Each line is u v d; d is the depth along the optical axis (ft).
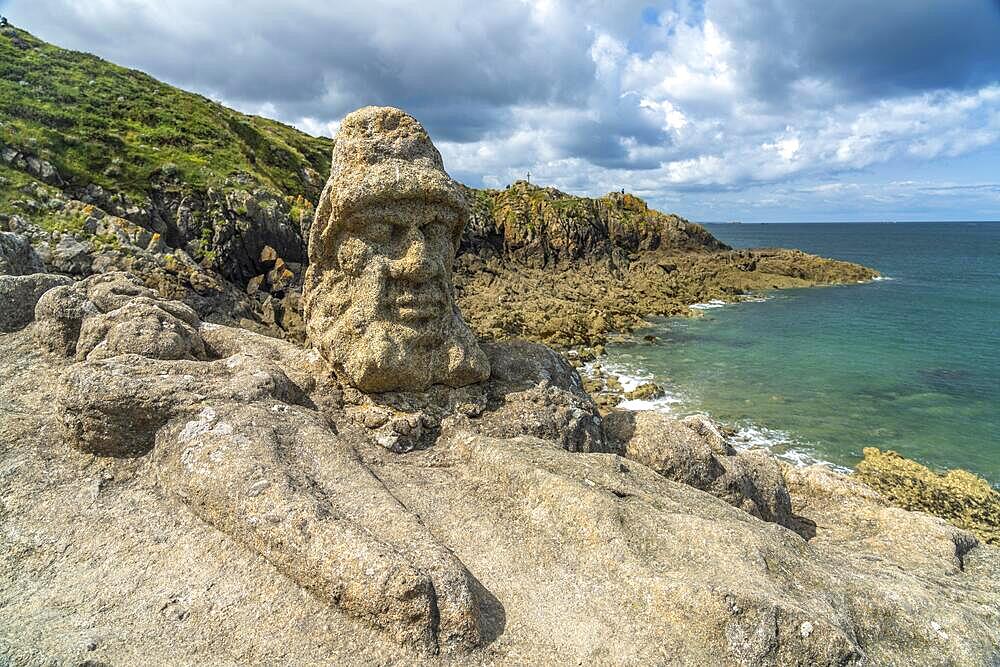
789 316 148.36
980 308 161.68
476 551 18.63
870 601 18.60
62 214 106.52
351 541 16.34
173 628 15.30
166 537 18.13
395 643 15.19
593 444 26.76
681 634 16.06
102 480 20.20
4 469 20.27
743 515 22.36
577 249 213.46
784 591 17.40
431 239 25.95
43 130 126.41
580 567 18.07
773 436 69.97
